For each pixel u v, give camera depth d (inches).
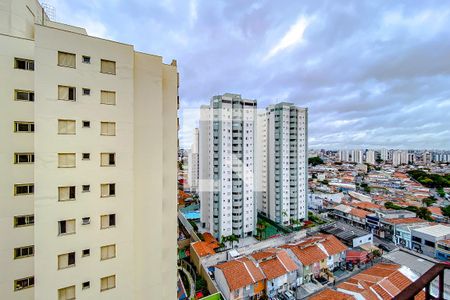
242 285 1252.5
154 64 652.7
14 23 582.6
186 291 1393.9
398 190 3853.3
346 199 3373.5
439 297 176.9
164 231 698.2
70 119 542.9
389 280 1147.9
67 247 543.2
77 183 550.6
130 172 603.8
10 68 546.3
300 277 1488.7
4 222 554.9
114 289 588.1
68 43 539.5
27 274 574.6
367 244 1971.0
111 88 581.0
